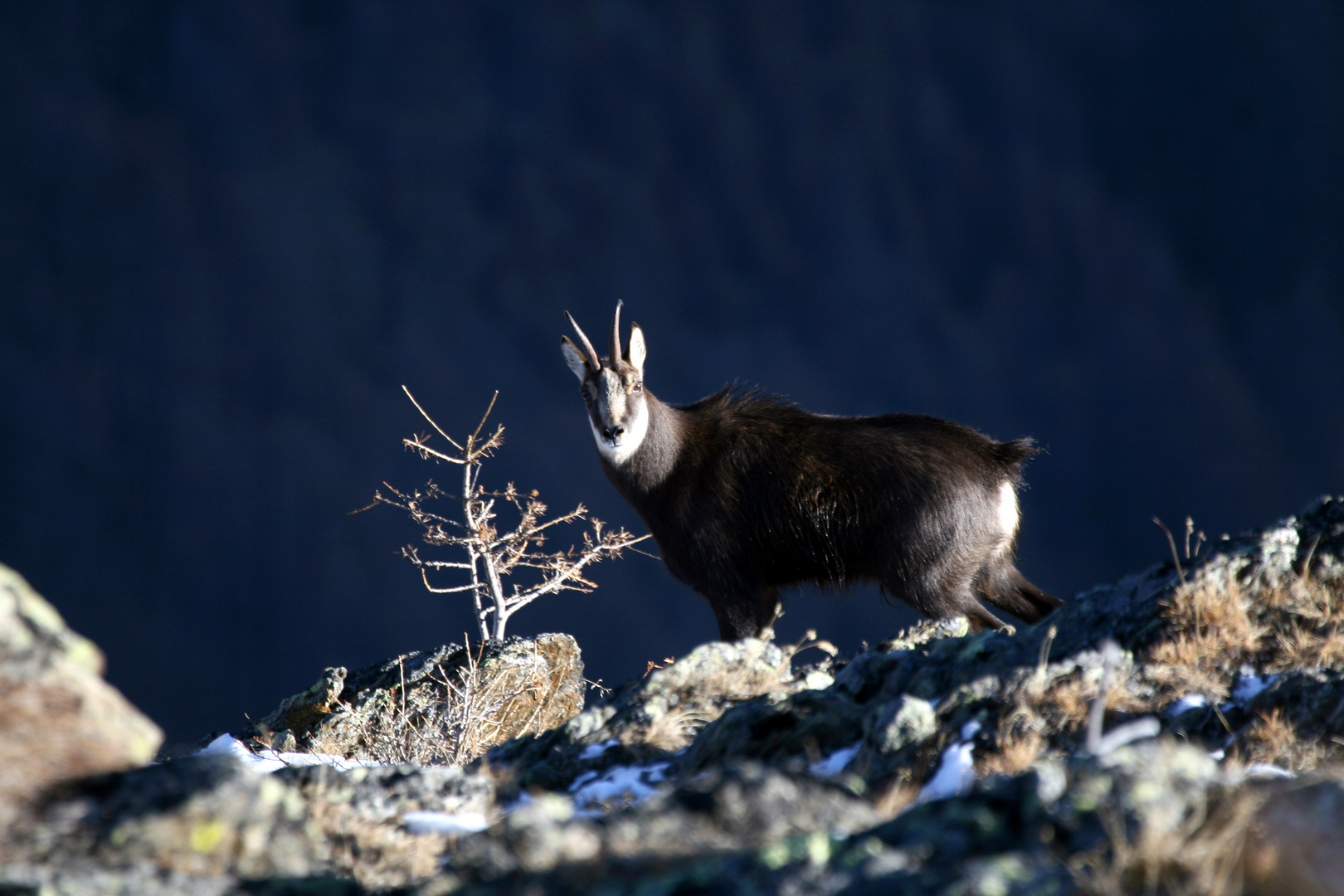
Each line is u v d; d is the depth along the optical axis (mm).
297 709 32312
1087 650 19844
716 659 23484
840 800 14094
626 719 22094
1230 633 19750
